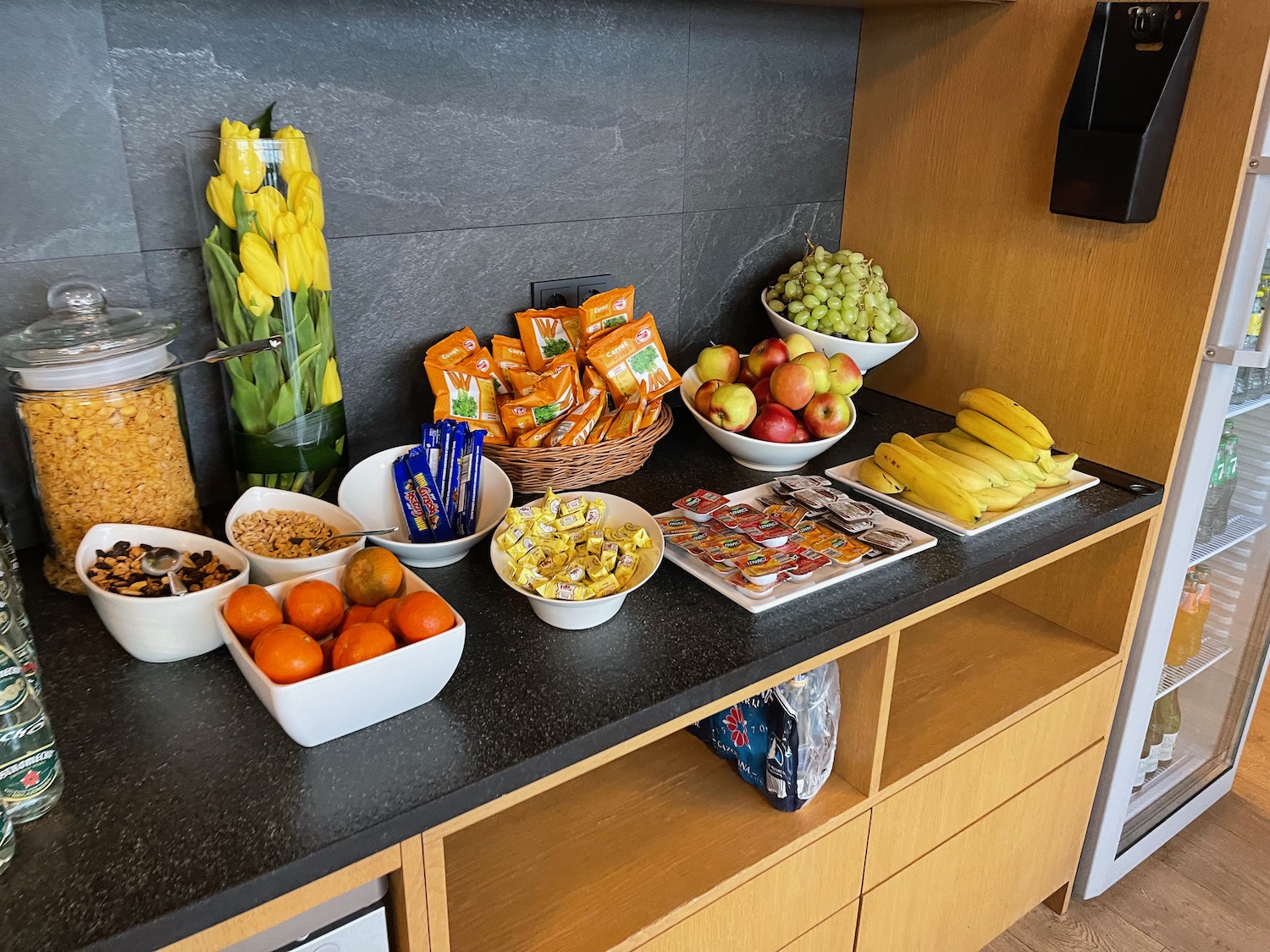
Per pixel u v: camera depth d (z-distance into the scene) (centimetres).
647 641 100
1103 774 169
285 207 107
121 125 109
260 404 113
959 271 160
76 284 99
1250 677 199
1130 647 157
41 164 105
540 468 128
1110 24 127
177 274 118
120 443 100
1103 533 132
